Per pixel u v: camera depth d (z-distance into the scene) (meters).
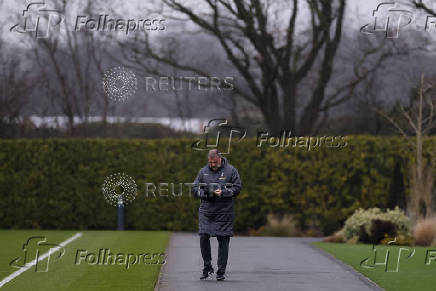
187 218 57.41
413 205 47.91
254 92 73.00
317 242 46.69
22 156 58.50
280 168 57.44
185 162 57.81
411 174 49.25
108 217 57.94
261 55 72.00
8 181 58.38
